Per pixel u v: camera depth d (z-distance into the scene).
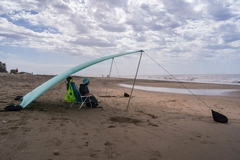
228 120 5.94
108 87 17.58
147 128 4.59
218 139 4.09
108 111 6.33
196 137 4.14
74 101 6.56
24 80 18.44
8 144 3.19
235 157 3.23
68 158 2.85
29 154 2.89
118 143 3.54
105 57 6.43
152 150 3.33
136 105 7.94
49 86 5.37
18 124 4.25
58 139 3.54
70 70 5.75
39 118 4.86
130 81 31.88
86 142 3.49
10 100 7.07
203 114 6.73
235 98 11.62
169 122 5.30
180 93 14.25
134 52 6.74
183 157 3.13
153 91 15.42
